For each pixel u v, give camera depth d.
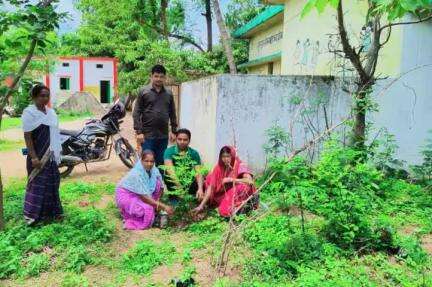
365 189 5.21
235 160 6.09
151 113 7.29
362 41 9.17
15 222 6.09
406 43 8.37
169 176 6.35
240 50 21.25
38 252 5.15
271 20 15.38
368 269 4.46
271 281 4.23
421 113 8.52
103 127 9.64
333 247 4.74
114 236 5.60
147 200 6.06
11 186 8.59
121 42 20.14
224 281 4.14
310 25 11.41
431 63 8.44
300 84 8.15
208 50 21.27
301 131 8.18
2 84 5.87
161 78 7.23
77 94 30.36
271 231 5.25
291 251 4.69
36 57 14.20
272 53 16.09
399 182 7.43
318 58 10.89
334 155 5.13
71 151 9.34
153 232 5.83
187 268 4.54
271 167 4.95
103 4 19.89
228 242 4.81
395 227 5.70
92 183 8.68
